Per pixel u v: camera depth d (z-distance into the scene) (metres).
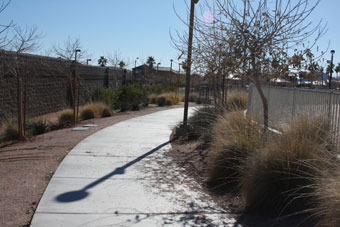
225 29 7.39
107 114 18.59
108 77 28.80
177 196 5.90
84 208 5.21
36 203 5.35
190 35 9.46
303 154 5.23
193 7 9.62
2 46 11.26
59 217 4.86
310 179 4.89
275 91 10.40
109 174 7.02
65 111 16.31
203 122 11.10
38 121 13.88
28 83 16.53
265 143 6.07
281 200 5.16
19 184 6.20
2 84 14.28
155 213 5.14
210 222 4.88
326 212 4.23
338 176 4.30
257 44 7.13
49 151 9.04
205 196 5.94
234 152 6.45
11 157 8.43
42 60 17.94
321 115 6.70
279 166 5.25
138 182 6.59
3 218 4.75
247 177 5.50
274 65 7.22
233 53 7.30
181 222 4.86
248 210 5.30
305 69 7.21
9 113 14.88
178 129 11.66
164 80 43.06
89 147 9.59
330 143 5.83
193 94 32.50
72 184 6.30
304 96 8.50
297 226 4.70
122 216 4.99
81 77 22.14
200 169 7.49
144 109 23.42
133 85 26.73
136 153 9.05
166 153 9.12
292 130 6.04
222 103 11.02
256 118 7.36
